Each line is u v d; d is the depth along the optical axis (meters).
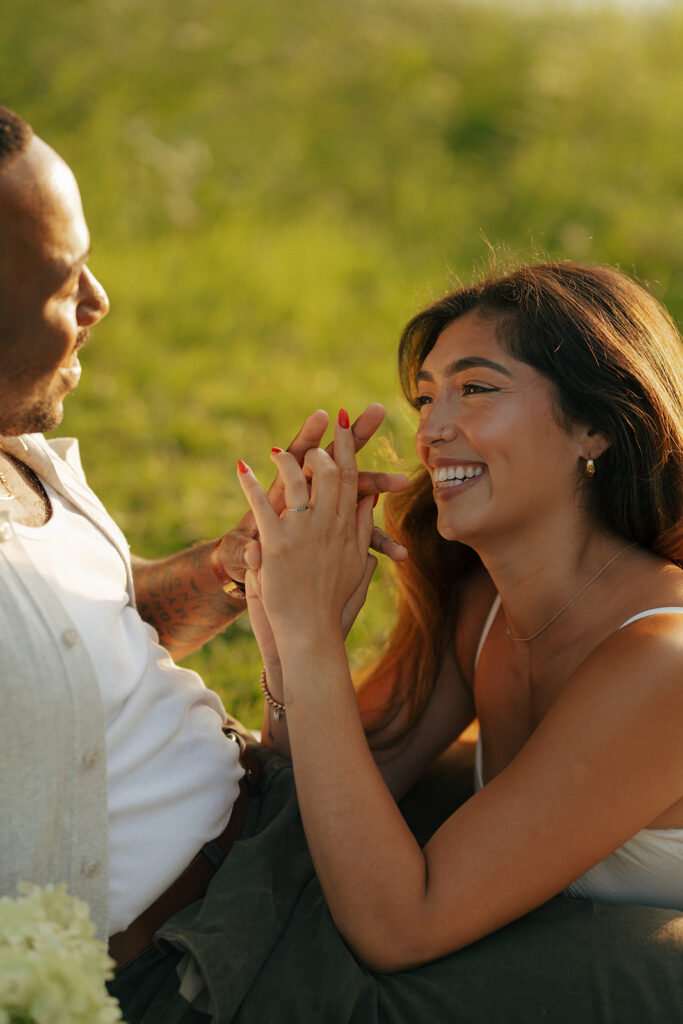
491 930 1.72
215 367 5.58
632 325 1.99
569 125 8.06
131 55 8.41
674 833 1.81
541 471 1.93
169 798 1.74
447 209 7.38
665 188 7.40
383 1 9.59
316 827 1.73
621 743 1.70
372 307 6.37
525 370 1.92
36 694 1.50
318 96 8.39
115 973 1.70
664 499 1.96
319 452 1.86
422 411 2.05
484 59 8.60
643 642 1.76
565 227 7.07
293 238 6.89
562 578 1.98
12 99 7.71
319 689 1.79
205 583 2.18
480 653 2.26
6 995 1.18
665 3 9.08
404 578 2.35
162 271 6.36
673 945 1.71
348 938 1.72
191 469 4.60
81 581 1.71
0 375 1.58
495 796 1.74
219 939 1.67
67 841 1.57
